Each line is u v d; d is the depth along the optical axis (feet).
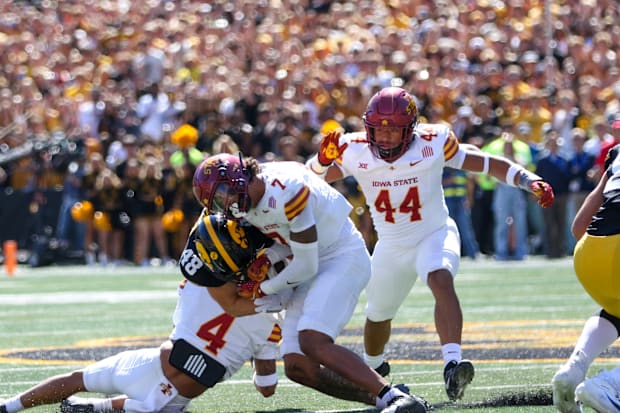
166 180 179.73
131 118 185.88
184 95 183.73
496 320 105.50
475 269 166.40
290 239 55.36
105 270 178.91
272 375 60.95
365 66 180.75
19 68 203.62
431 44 192.75
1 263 191.72
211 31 203.82
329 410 61.62
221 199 54.24
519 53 191.42
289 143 170.19
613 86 189.26
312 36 203.41
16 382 73.41
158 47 201.05
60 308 123.95
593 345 55.06
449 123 174.19
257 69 186.80
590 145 175.63
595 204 56.75
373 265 67.62
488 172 66.95
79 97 193.06
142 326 105.60
